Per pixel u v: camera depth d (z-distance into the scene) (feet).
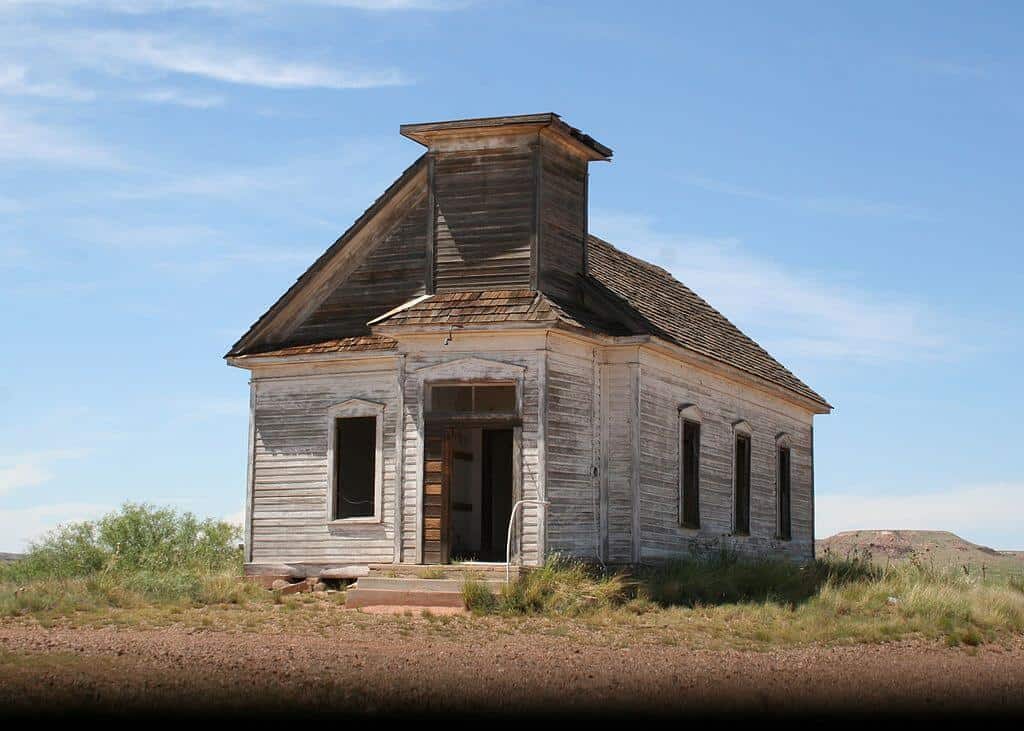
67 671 51.31
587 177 91.45
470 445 92.32
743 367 102.42
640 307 92.27
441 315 81.25
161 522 108.27
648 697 47.65
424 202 89.35
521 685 49.67
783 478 114.42
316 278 91.71
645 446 86.28
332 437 89.04
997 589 88.89
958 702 48.44
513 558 78.69
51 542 102.12
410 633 65.72
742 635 67.46
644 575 82.23
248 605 77.71
